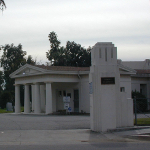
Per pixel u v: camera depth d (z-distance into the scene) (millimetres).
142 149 9852
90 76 13938
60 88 34438
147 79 36562
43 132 13602
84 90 30875
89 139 12000
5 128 15016
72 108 32688
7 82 66188
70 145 10711
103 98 13469
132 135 12617
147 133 12961
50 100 30016
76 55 64625
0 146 10508
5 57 67000
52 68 31422
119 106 13859
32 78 32844
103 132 13336
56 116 25453
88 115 27375
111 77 13555
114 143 11133
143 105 33125
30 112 35125
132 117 14164
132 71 31750
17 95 36562
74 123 17172
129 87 32031
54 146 10484
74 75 31422
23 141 11617
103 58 13570
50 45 62000
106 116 13469
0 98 58594
